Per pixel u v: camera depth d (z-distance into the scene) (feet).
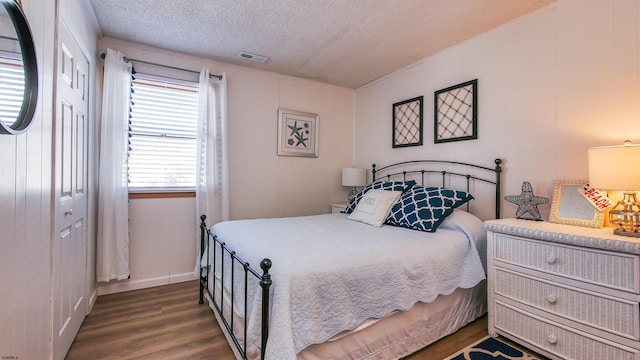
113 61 8.25
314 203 12.25
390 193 8.50
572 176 6.40
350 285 4.70
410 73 10.48
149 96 9.16
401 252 5.50
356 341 4.87
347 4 6.80
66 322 5.44
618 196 5.74
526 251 5.65
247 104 10.73
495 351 5.69
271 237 6.13
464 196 7.52
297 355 4.25
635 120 5.59
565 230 5.38
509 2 6.70
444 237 6.51
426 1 6.67
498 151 7.79
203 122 9.53
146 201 9.10
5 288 2.83
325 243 5.68
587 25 6.22
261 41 8.68
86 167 6.99
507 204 7.57
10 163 2.92
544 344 5.35
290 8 6.97
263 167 11.08
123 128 8.47
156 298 8.23
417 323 5.66
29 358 3.48
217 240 6.92
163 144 9.36
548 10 6.81
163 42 8.76
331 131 12.67
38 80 3.44
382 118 11.75
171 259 9.44
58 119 4.69
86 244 7.06
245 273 4.89
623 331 4.44
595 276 4.75
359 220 8.43
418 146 10.14
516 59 7.40
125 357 5.51
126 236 8.52
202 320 6.97
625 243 4.38
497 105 7.80
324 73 11.30
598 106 6.06
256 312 4.38
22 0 3.15
